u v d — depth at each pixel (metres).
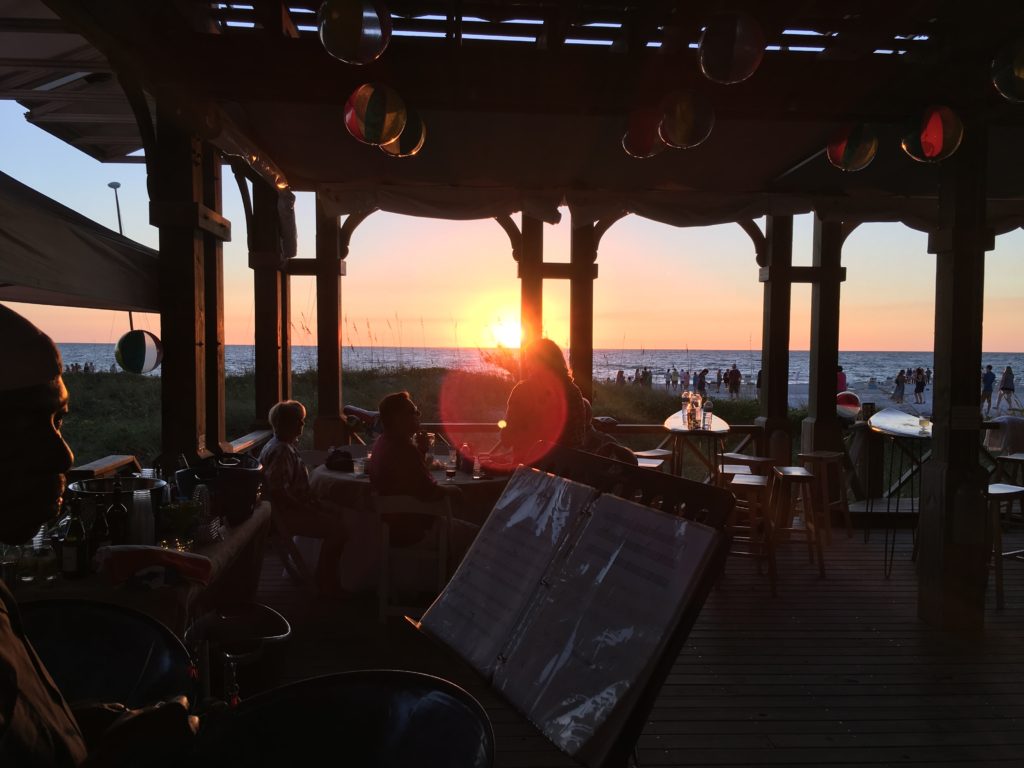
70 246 3.41
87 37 3.03
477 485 4.32
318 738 1.15
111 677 1.35
